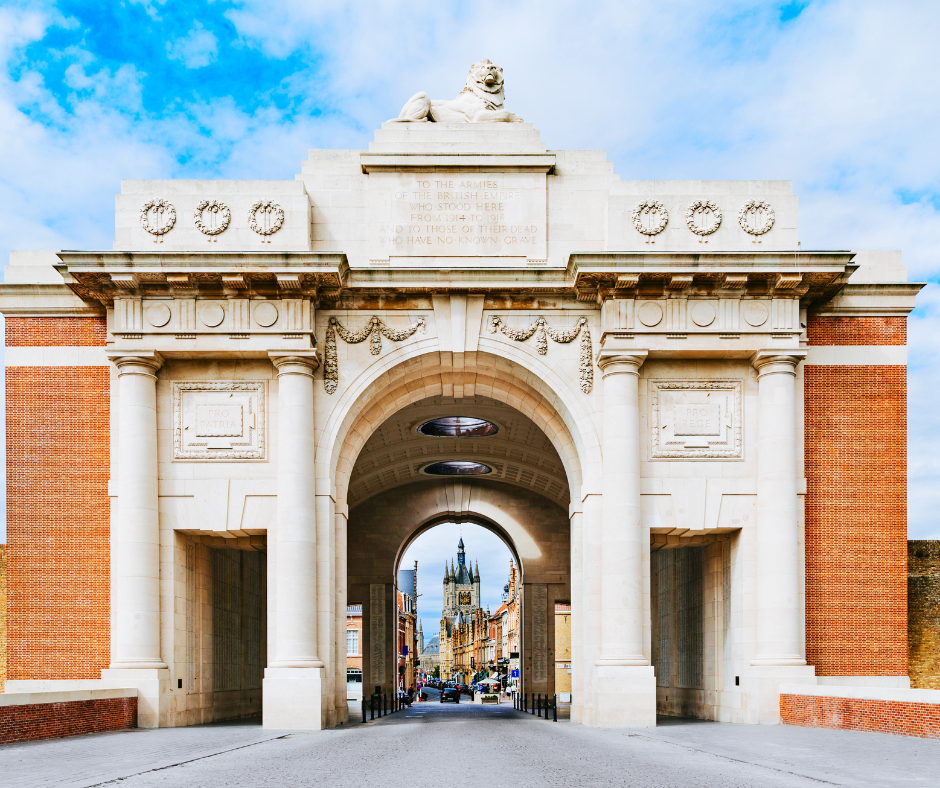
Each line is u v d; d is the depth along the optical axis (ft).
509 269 101.55
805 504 102.83
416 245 104.78
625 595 96.22
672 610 129.29
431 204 105.29
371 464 157.99
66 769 52.37
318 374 102.47
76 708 81.00
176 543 100.68
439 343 103.14
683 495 101.24
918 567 111.75
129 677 94.32
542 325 103.76
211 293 99.50
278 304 99.91
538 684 173.88
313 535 98.02
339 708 101.45
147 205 102.22
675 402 102.99
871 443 103.96
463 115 110.22
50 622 99.09
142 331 98.94
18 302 103.30
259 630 138.00
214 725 100.07
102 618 99.14
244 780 46.85
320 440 101.40
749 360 103.24
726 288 100.17
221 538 106.01
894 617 101.04
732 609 103.09
